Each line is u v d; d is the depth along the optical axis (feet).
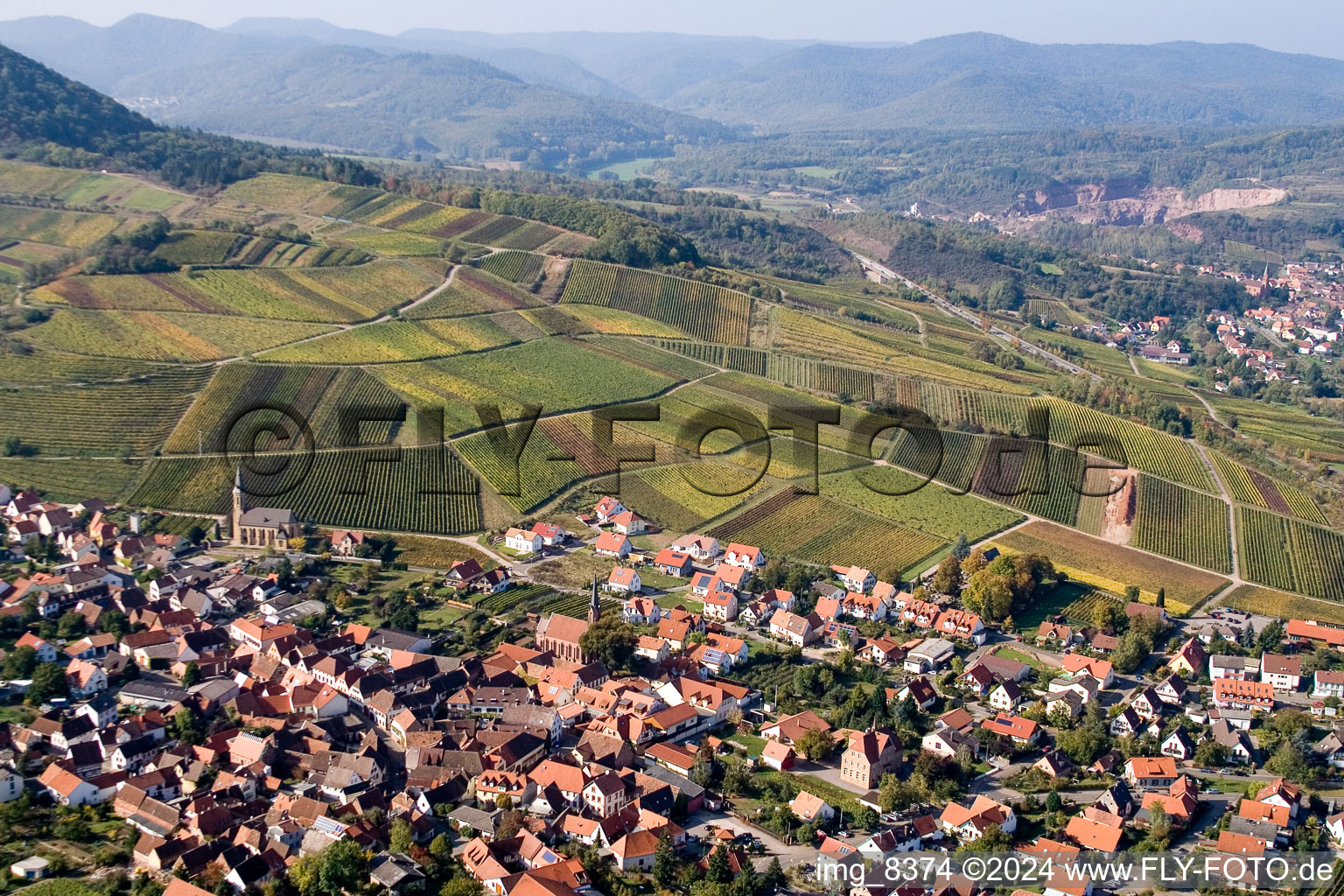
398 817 583.99
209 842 559.38
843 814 626.64
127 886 538.47
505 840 569.64
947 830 611.47
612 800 611.47
